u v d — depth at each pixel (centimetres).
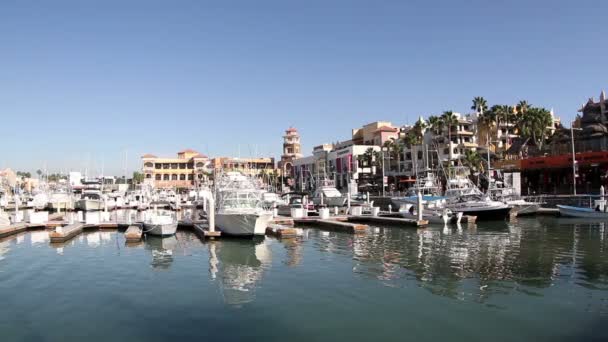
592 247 2930
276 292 1898
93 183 10381
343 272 2256
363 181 11362
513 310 1625
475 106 9025
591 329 1439
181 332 1454
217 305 1730
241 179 4353
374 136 12888
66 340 1394
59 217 5725
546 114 8088
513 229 4038
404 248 2989
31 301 1791
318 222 4578
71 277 2209
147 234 3800
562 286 1931
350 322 1527
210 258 2720
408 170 10738
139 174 15838
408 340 1371
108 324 1530
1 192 9656
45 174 10331
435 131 9256
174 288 1986
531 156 7944
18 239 3675
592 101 7975
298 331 1450
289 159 16712
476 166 8119
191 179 16062
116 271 2350
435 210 4703
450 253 2764
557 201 5962
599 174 6825
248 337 1409
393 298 1788
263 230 3553
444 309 1645
